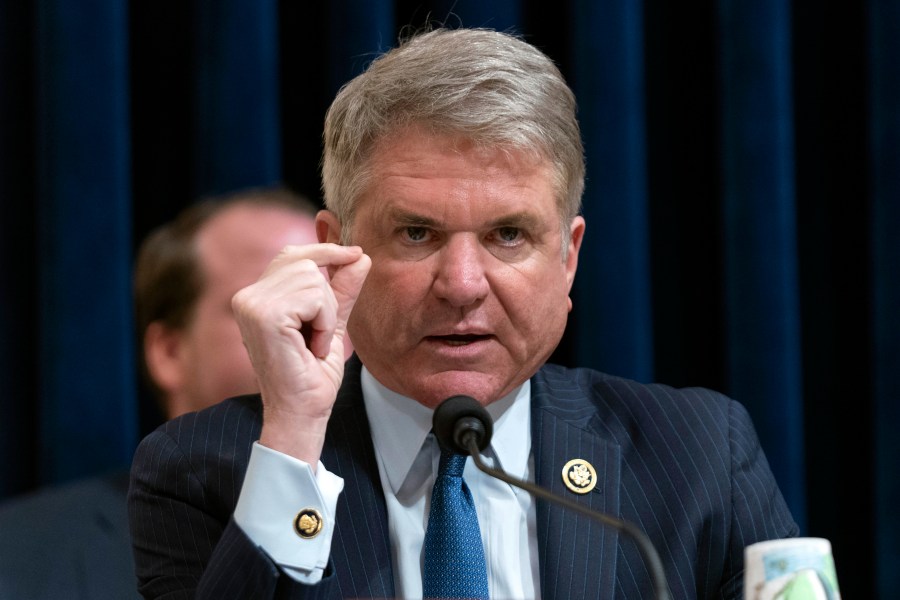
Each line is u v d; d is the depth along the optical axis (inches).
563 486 182.7
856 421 333.7
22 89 303.4
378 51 305.7
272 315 160.4
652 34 334.0
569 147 174.9
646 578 179.2
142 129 314.5
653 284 334.0
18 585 240.5
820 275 336.2
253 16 303.3
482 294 167.2
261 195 280.4
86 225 292.2
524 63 171.5
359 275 167.9
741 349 320.2
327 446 183.5
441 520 169.8
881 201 317.7
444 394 171.5
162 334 272.1
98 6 293.4
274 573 152.6
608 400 202.4
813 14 336.2
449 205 165.9
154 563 179.3
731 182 322.0
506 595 173.6
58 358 291.3
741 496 191.2
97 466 292.2
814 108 336.5
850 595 332.8
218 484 179.8
